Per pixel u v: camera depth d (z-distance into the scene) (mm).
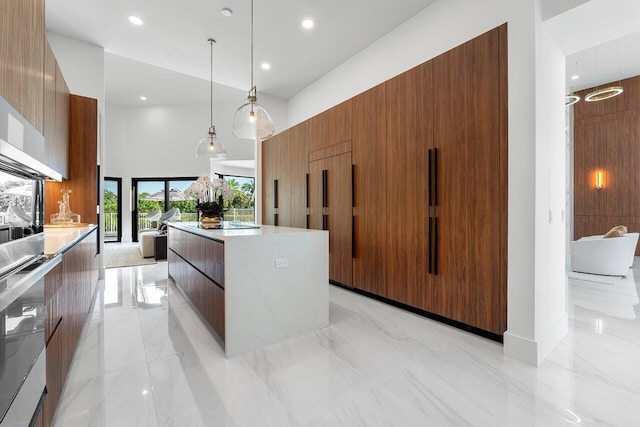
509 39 2227
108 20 3680
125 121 8969
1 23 1164
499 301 2330
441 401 1684
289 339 2484
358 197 3656
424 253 2898
